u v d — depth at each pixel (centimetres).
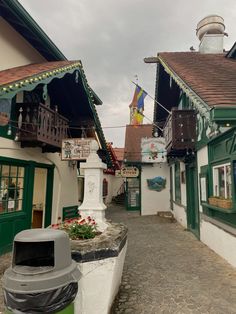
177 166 1188
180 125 793
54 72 635
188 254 633
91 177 469
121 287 436
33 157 739
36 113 638
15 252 254
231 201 513
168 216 1271
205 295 405
